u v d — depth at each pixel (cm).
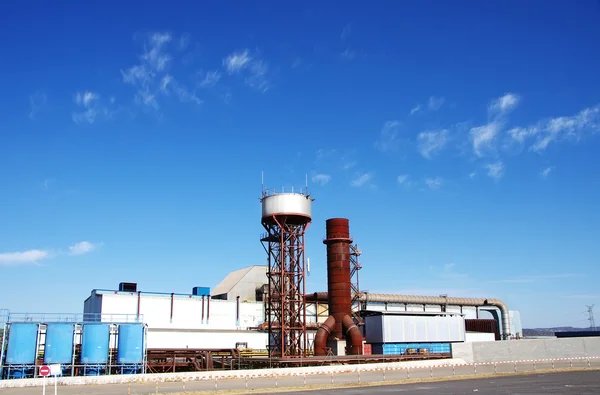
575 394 3903
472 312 12294
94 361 6097
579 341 8088
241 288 10381
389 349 8919
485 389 4409
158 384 5181
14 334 5825
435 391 4331
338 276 8475
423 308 11556
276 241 8406
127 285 9344
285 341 8031
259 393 4428
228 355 7650
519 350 7794
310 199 8544
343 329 8350
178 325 9150
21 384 4959
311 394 4272
